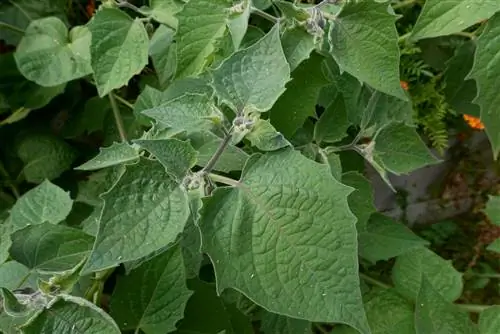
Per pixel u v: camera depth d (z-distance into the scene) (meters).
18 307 0.71
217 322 0.91
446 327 1.00
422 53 1.28
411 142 0.98
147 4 1.23
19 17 1.25
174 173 0.69
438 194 1.72
